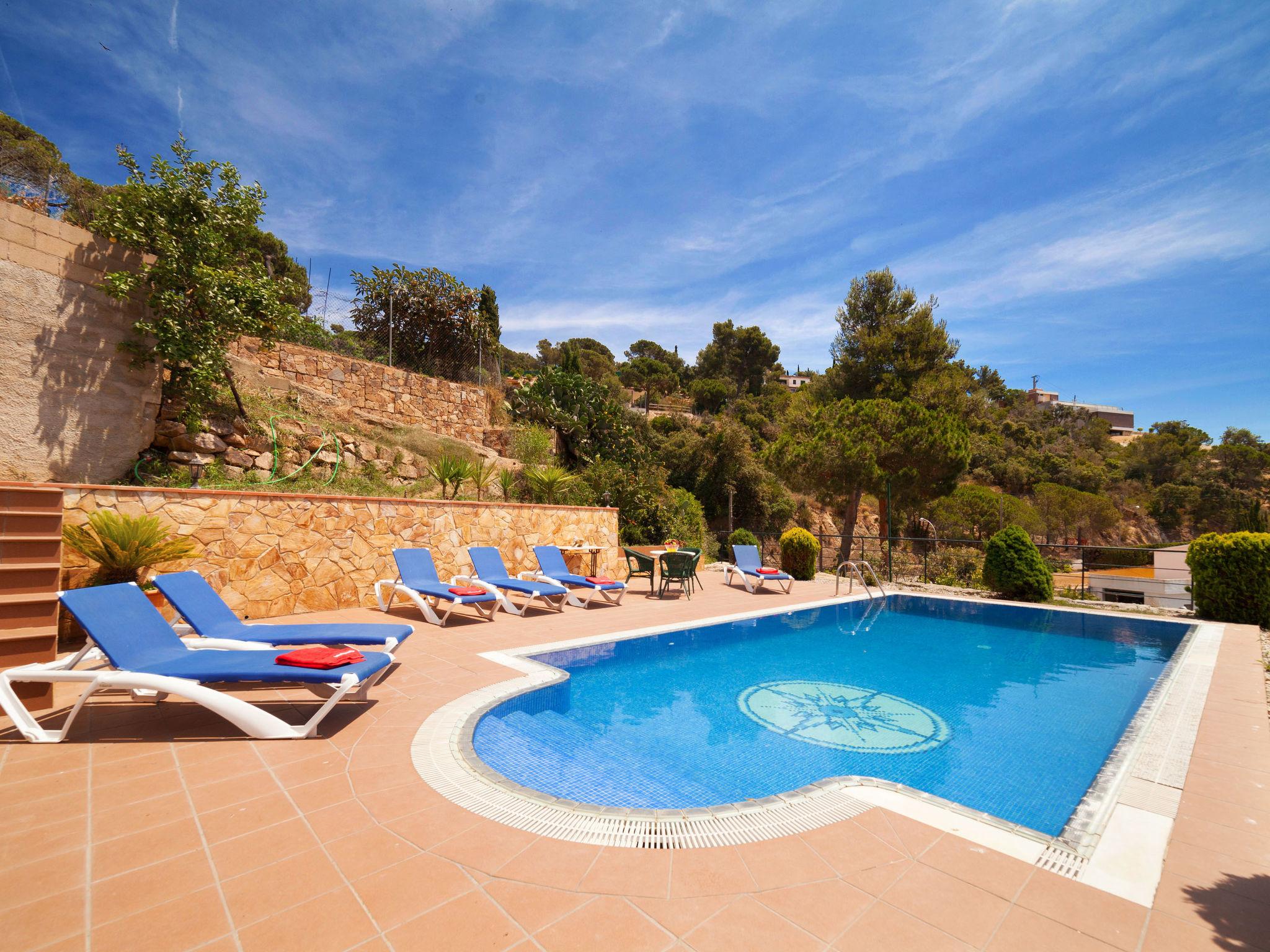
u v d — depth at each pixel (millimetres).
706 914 1898
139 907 1868
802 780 3377
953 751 3887
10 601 3600
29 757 3070
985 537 26297
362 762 3092
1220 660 6098
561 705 4523
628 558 10531
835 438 17547
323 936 1742
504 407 18078
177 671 3295
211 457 9086
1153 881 2152
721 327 57219
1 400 6617
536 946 1713
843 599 10211
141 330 7707
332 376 13148
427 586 7055
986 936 1803
